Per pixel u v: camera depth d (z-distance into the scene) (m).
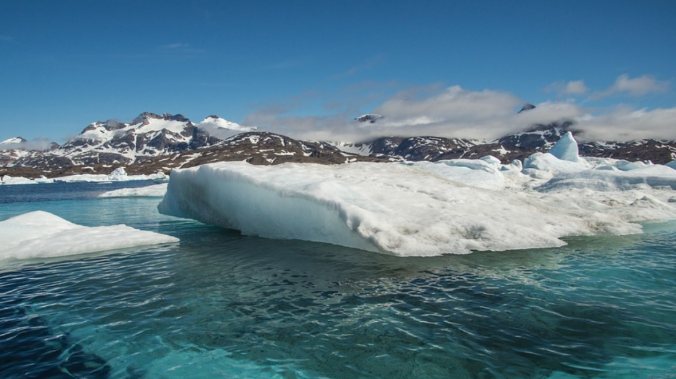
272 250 9.02
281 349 4.31
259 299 5.84
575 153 45.00
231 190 11.77
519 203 12.16
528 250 8.52
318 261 7.90
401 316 5.10
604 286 6.14
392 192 11.35
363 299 5.75
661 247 8.80
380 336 4.55
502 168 38.88
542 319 4.93
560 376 3.69
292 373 3.84
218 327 4.90
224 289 6.34
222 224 12.93
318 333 4.67
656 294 5.76
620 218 12.35
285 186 10.46
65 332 4.86
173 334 4.74
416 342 4.39
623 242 9.34
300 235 10.12
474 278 6.63
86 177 118.56
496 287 6.16
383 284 6.40
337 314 5.21
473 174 23.61
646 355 4.04
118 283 6.82
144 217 16.30
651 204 14.38
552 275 6.74
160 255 8.89
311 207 9.73
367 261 7.80
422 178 13.32
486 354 4.10
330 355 4.16
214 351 4.31
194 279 6.93
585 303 5.44
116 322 5.12
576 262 7.56
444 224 9.30
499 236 8.95
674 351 4.11
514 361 3.96
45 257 8.93
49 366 4.07
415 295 5.86
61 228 11.62
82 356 4.27
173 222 14.45
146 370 3.97
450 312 5.20
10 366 4.07
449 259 7.86
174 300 5.89
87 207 23.48
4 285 6.84
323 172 13.45
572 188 21.31
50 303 5.89
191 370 3.96
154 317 5.26
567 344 4.29
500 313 5.14
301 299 5.80
